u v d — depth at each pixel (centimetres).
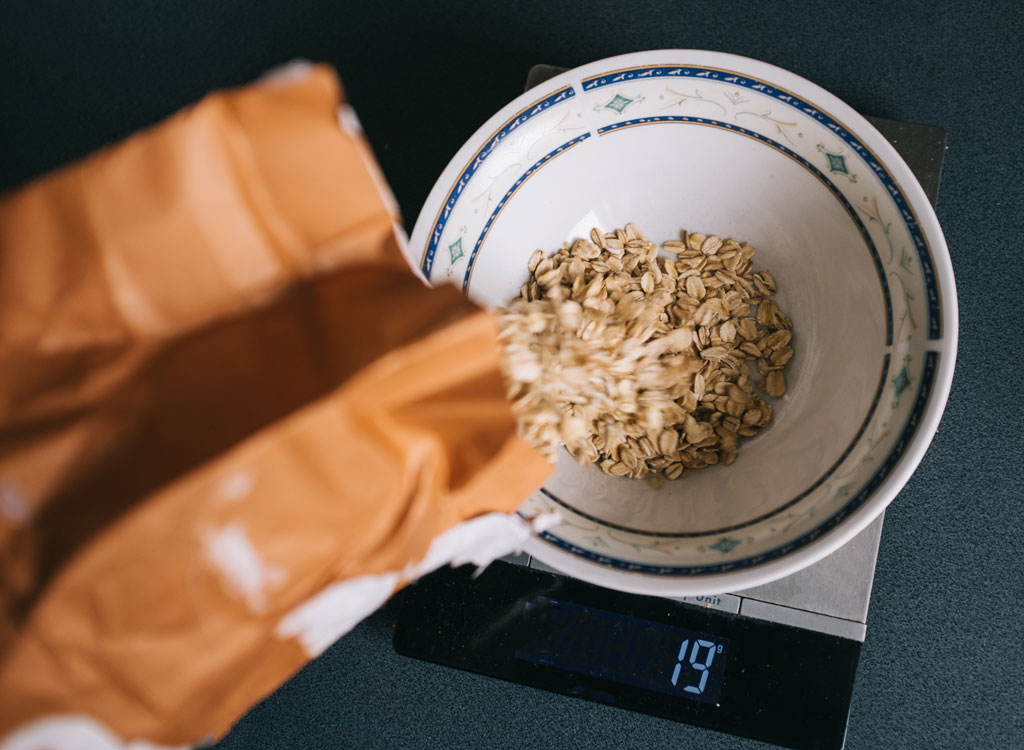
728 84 40
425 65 54
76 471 30
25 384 31
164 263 31
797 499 39
